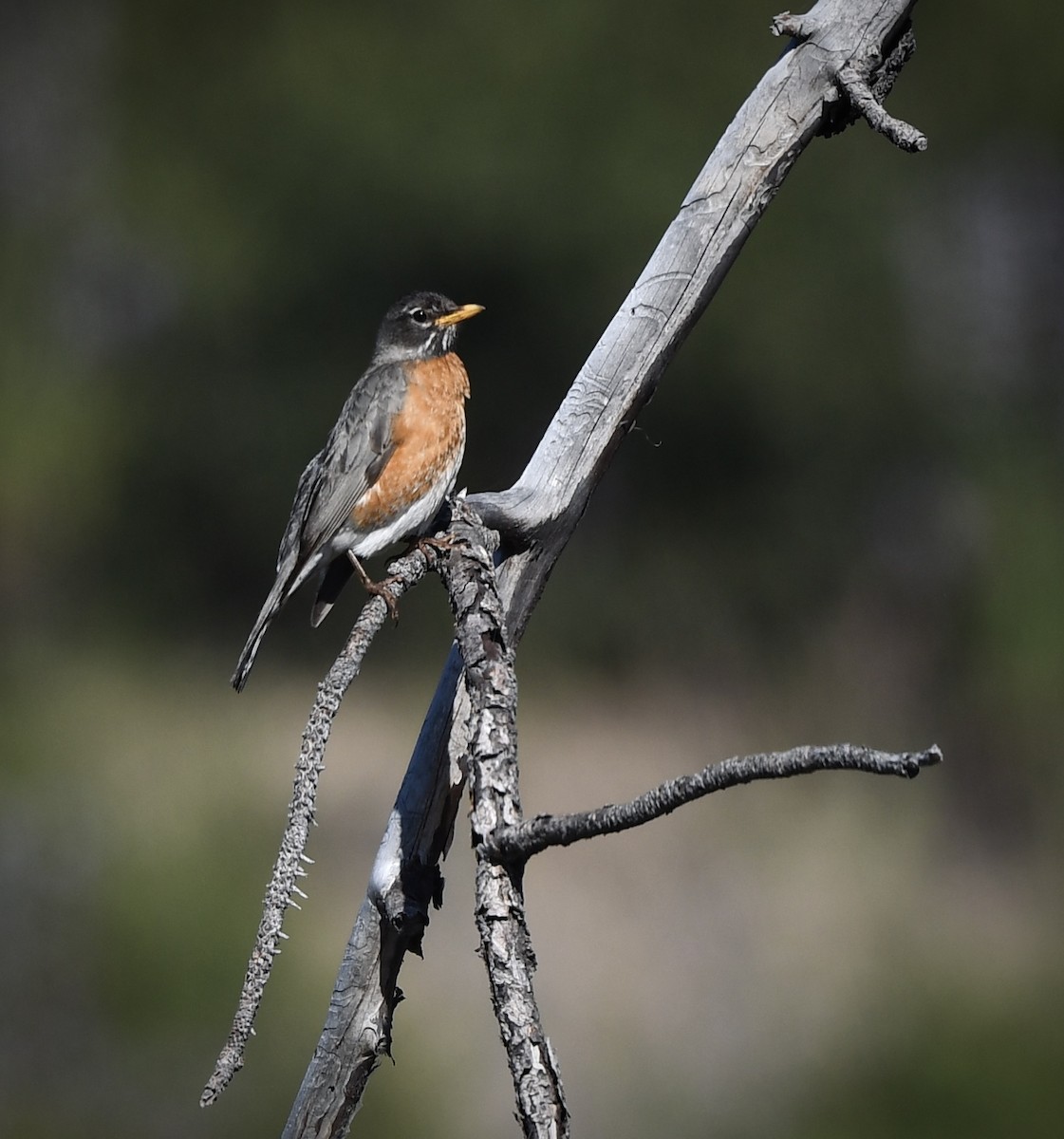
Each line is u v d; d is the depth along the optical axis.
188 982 11.41
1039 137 26.75
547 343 27.22
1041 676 22.03
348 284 27.45
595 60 27.94
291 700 22.72
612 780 19.67
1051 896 15.88
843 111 3.65
